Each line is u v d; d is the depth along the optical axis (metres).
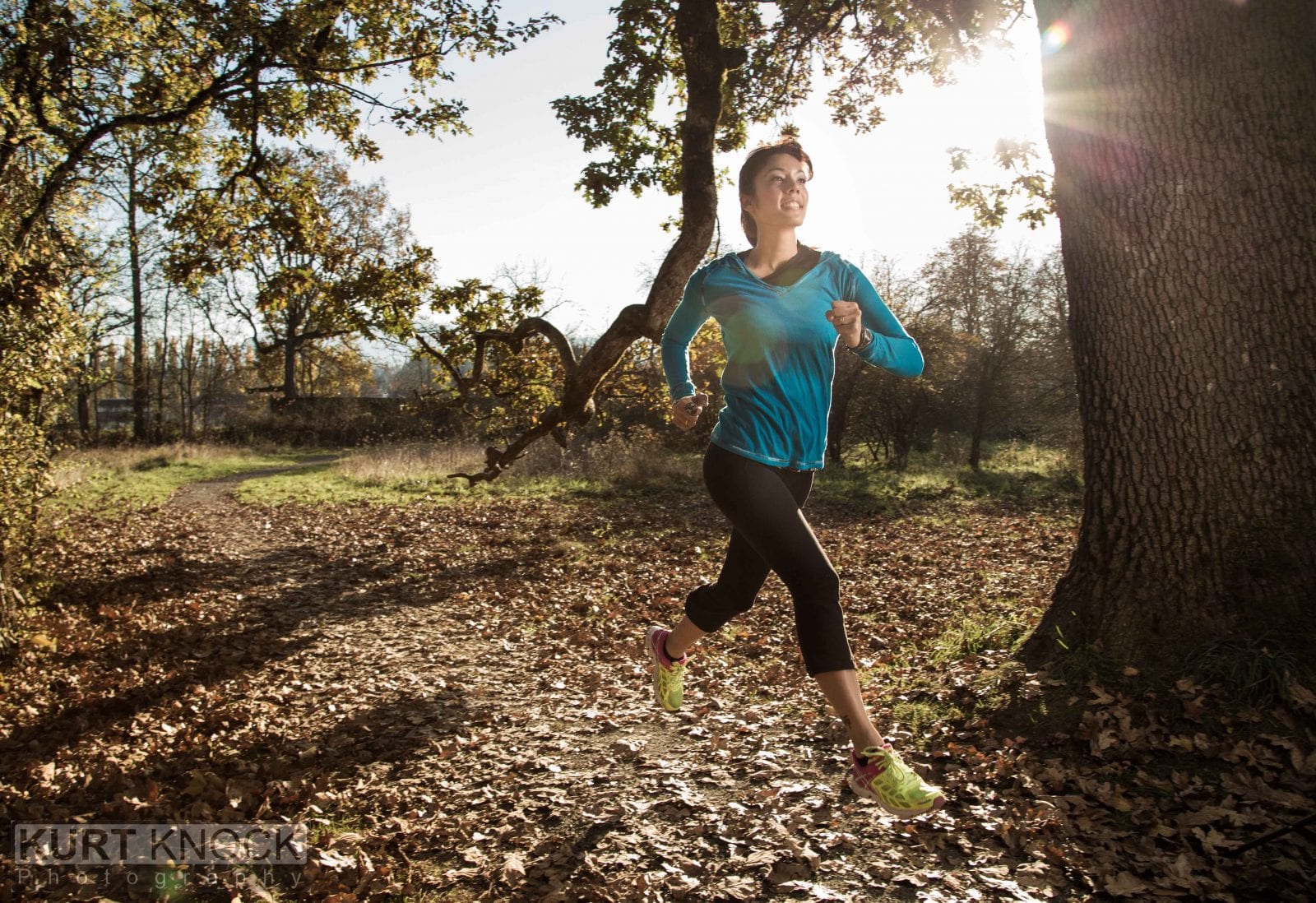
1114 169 4.57
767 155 2.52
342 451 38.91
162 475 27.69
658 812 3.96
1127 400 4.59
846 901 3.08
